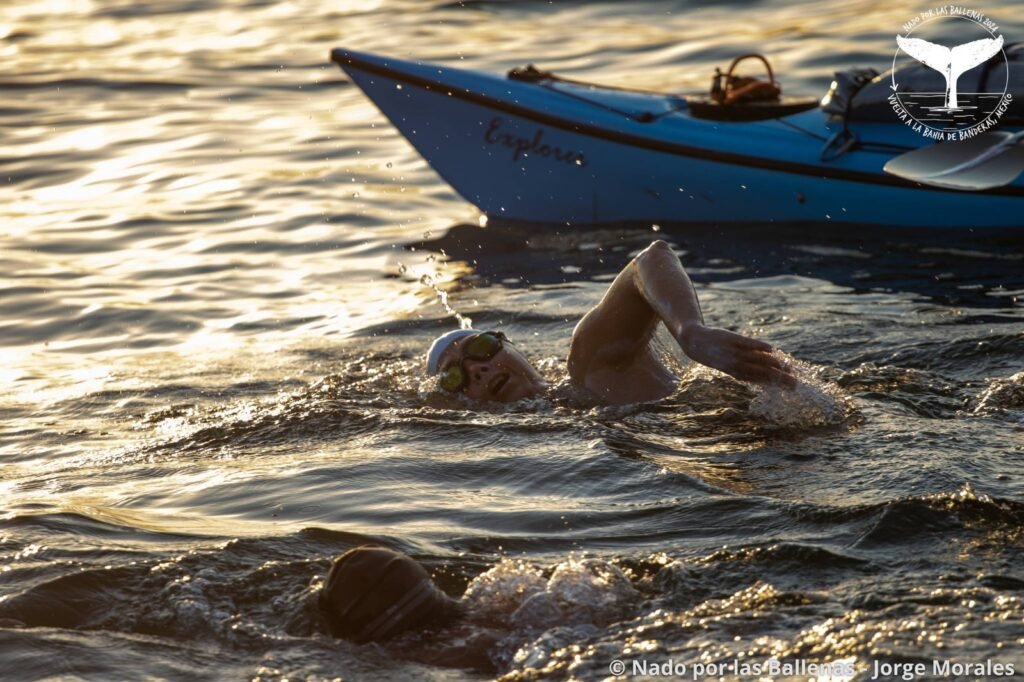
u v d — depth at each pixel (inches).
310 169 845.8
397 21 1278.3
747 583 238.5
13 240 709.9
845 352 444.1
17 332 561.9
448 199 804.6
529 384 400.2
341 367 473.1
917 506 269.0
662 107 780.0
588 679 205.2
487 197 786.2
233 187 805.9
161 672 216.1
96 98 1047.0
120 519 295.6
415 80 788.6
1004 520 262.4
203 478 335.0
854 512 272.5
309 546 268.4
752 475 311.3
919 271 597.6
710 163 736.3
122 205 775.1
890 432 338.3
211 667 217.6
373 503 302.4
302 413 395.9
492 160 783.1
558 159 770.2
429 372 410.9
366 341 516.1
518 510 292.0
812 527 268.2
